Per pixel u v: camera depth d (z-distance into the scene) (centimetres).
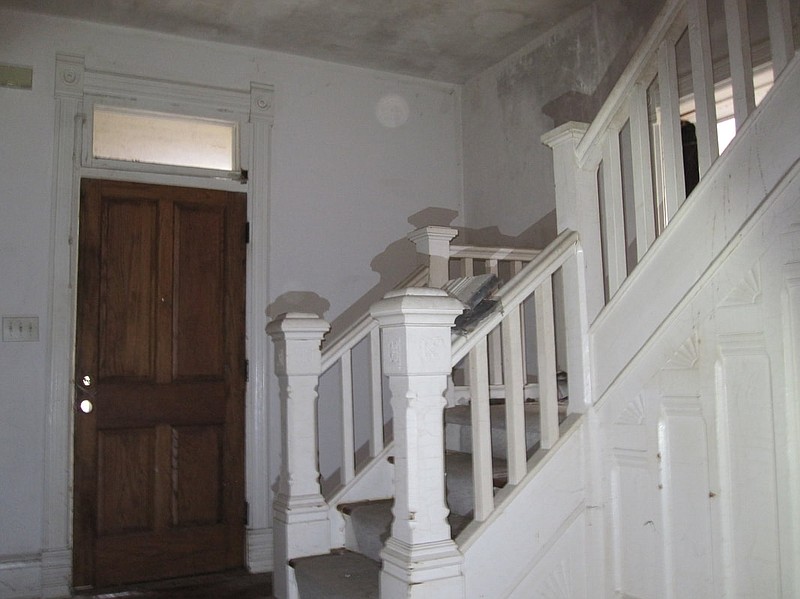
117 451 353
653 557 222
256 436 382
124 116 376
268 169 402
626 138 354
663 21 231
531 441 268
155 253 370
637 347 230
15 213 343
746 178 203
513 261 358
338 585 238
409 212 444
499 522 220
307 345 287
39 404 341
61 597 329
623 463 233
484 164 450
